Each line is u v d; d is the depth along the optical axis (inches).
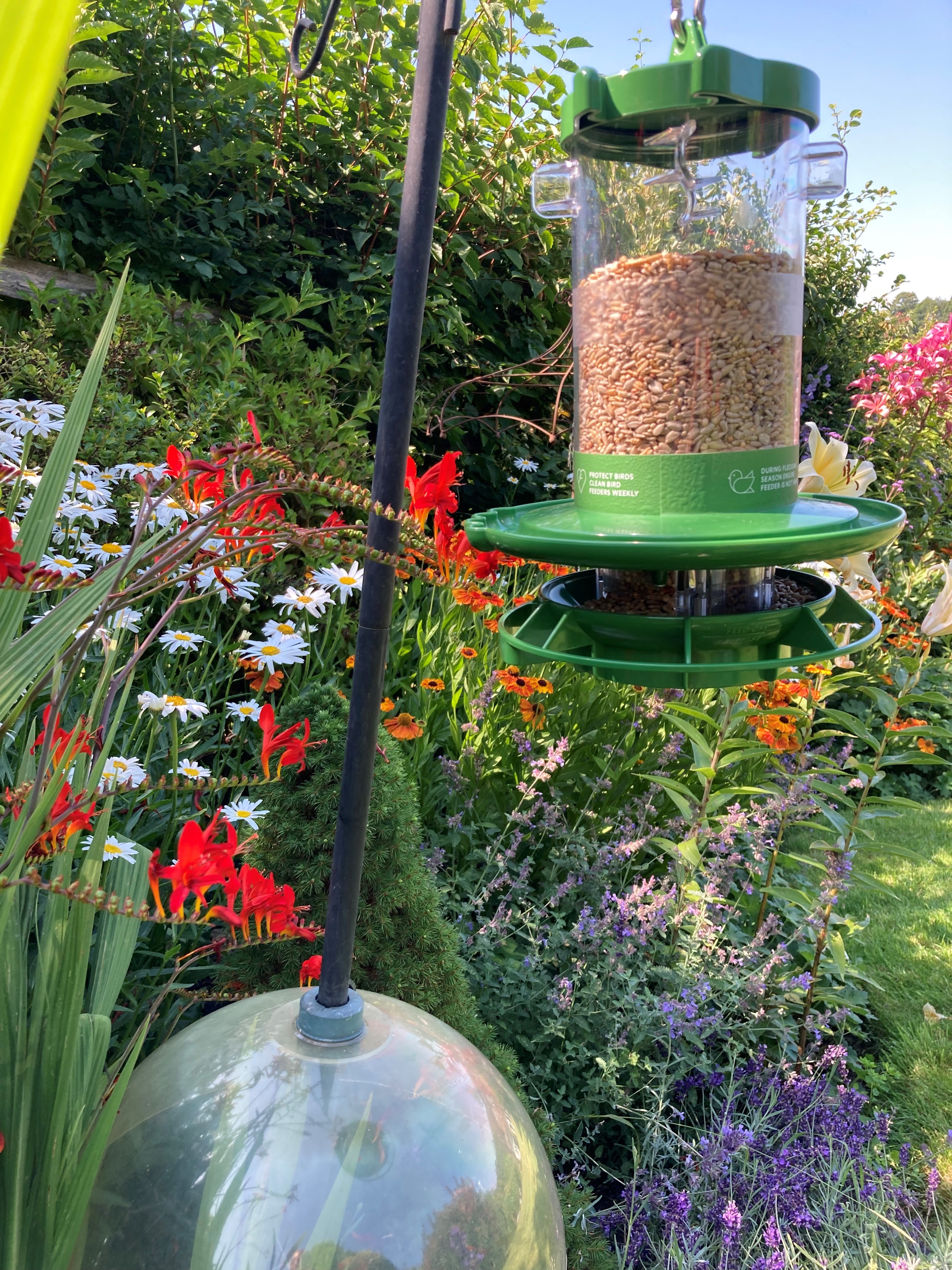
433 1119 34.2
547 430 186.4
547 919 111.3
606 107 47.3
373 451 137.5
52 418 101.2
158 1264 31.1
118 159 150.6
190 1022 74.5
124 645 80.6
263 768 54.6
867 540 42.6
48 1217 34.0
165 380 125.9
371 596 33.9
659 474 51.9
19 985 35.6
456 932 76.2
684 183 51.6
